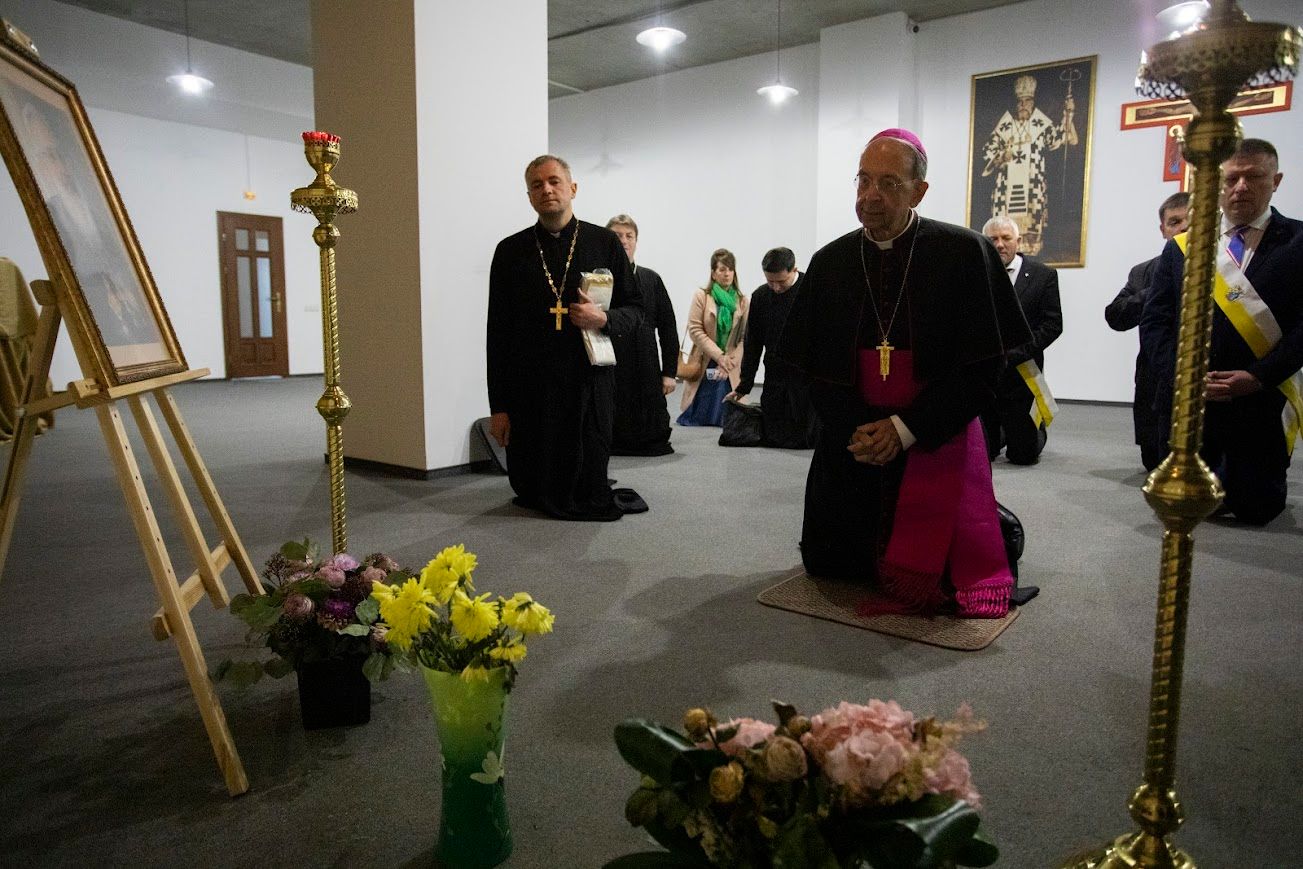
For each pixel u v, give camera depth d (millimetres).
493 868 1443
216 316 12289
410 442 5000
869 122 9719
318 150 2211
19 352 6609
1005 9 9109
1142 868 1167
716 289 7230
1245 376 3518
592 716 1998
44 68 1981
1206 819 1589
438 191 4898
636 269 5605
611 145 12453
